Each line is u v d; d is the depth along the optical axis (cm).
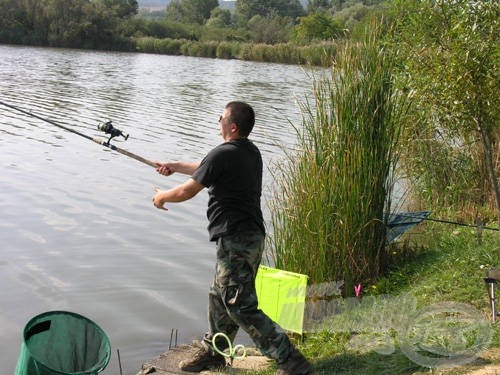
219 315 484
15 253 845
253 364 529
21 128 1652
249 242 447
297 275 571
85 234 929
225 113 460
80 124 1752
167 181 1233
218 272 452
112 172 1272
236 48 5519
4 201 1053
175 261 848
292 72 3978
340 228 643
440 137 905
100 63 4178
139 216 1025
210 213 454
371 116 649
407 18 712
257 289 580
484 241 719
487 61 622
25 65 3616
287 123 1873
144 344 634
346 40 694
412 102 711
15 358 603
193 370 507
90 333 449
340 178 645
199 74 3609
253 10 10550
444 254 711
